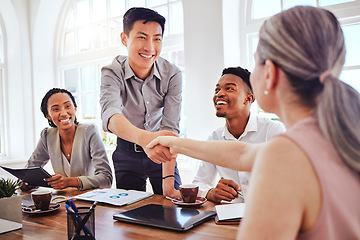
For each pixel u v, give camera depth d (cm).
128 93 197
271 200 44
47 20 382
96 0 366
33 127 380
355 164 47
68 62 385
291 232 43
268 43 53
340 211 44
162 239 89
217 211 111
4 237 96
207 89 255
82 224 88
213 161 89
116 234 94
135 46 179
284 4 249
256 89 59
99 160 202
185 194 127
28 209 124
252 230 44
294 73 50
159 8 316
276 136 49
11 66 378
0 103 387
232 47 257
